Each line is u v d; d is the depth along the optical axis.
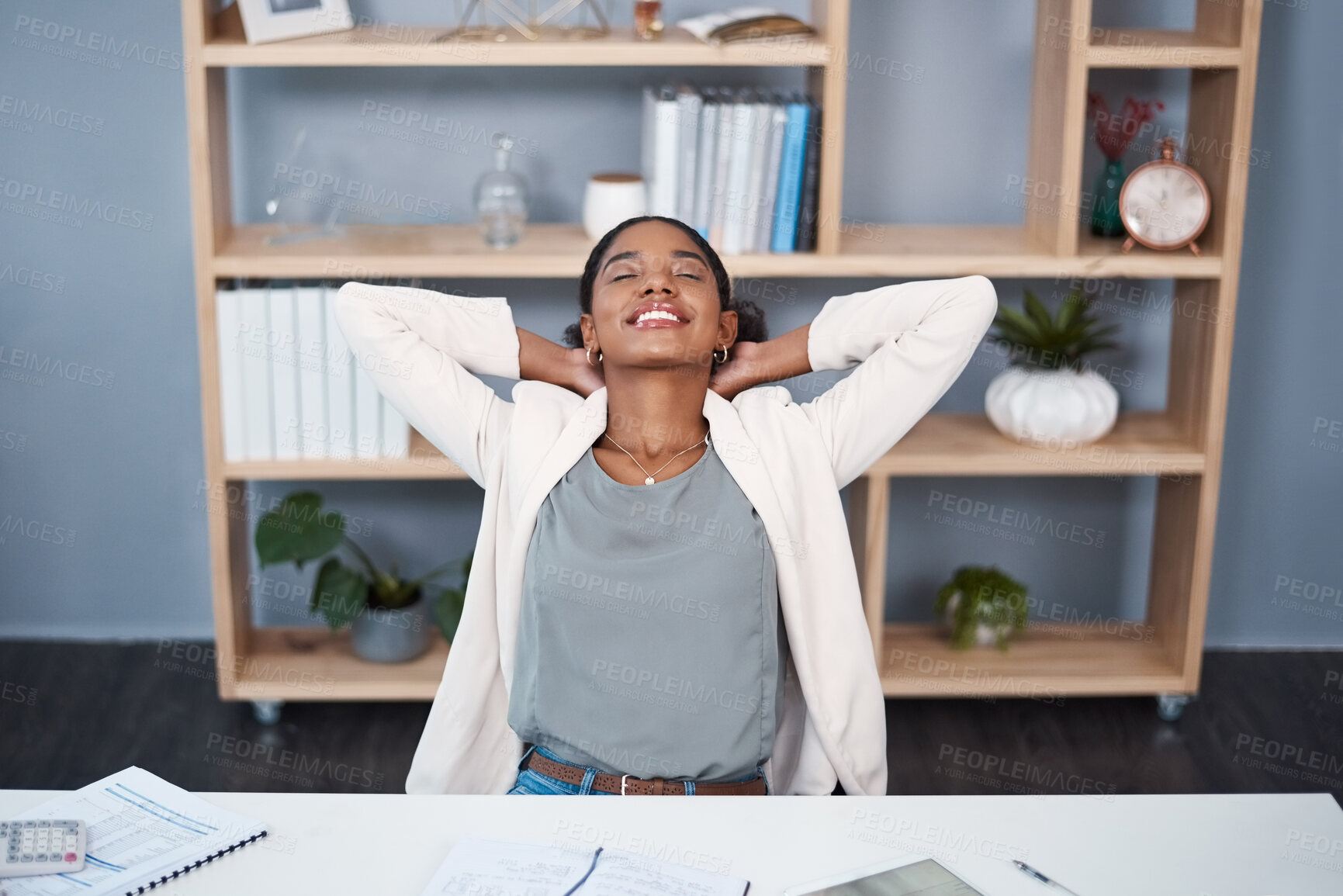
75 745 2.85
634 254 1.64
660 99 2.71
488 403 1.75
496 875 1.27
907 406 1.72
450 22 2.92
